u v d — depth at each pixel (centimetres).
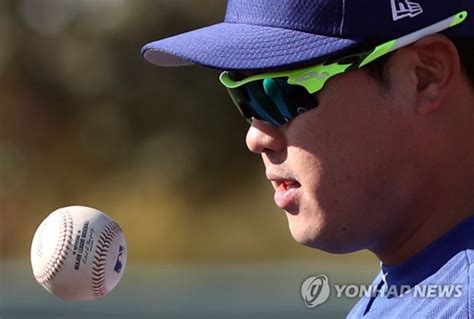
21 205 7281
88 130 7194
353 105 815
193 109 7056
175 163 7125
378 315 877
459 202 837
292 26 830
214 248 6962
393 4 810
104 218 1002
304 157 830
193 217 7106
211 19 6700
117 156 7200
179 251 6919
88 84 7088
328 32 814
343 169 820
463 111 831
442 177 832
